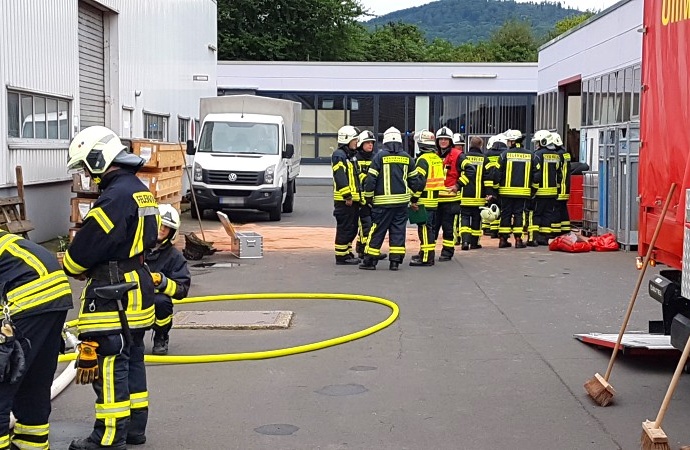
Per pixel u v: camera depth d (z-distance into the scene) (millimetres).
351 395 6914
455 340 8844
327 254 15750
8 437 4508
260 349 8508
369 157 14375
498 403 6695
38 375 4793
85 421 6270
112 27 19906
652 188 6887
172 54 26359
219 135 22438
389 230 13781
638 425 6160
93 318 5344
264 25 58969
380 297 11312
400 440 5836
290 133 24062
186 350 8453
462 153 15125
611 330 9297
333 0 59469
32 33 14758
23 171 14422
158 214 5578
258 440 5844
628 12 21219
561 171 17375
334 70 40062
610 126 17484
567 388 7109
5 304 4445
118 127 20141
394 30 81812
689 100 6098
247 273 13430
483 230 19562
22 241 4688
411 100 40438
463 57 80188
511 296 11406
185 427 6133
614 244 16453
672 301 6785
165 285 7555
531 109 40188
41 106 15398
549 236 17500
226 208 21422
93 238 5203
